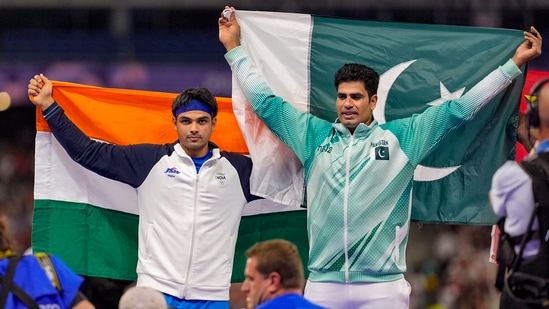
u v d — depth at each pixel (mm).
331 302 12320
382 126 12641
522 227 10461
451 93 13570
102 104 13992
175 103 13055
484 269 30875
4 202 36812
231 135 14102
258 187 13266
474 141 13469
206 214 12977
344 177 12328
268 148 13359
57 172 13898
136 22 33812
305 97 13609
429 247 32531
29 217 36000
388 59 13672
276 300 9742
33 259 10312
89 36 32812
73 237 13930
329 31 13703
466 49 13648
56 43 32812
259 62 13586
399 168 12383
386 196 12305
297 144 12789
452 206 13492
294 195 13391
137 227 13953
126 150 13172
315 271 12492
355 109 12414
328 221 12312
